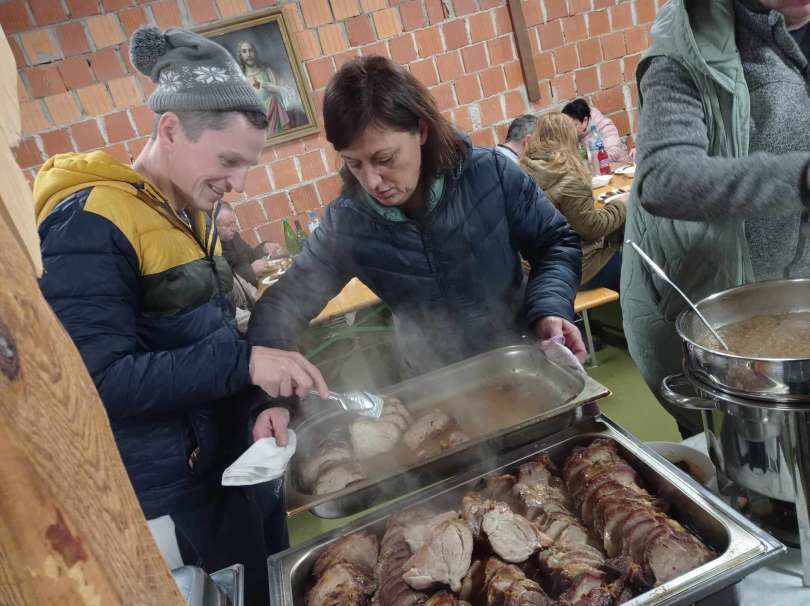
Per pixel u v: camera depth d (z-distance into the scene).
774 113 1.21
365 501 1.20
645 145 1.27
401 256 1.66
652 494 1.08
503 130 4.41
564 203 2.82
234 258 3.44
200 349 1.23
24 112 3.52
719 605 0.83
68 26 3.48
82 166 1.14
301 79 3.93
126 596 0.28
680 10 1.18
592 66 4.43
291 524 2.64
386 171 1.37
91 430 0.28
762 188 1.06
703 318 1.02
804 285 1.05
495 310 1.78
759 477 0.88
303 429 1.40
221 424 1.41
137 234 1.17
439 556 0.99
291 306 1.67
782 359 0.80
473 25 4.13
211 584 0.84
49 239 1.09
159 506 1.30
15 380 0.24
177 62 1.14
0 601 0.24
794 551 0.94
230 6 3.71
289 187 4.11
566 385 1.39
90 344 1.10
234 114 1.17
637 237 1.53
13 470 0.23
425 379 1.55
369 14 3.95
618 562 0.95
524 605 0.89
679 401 0.98
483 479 1.18
